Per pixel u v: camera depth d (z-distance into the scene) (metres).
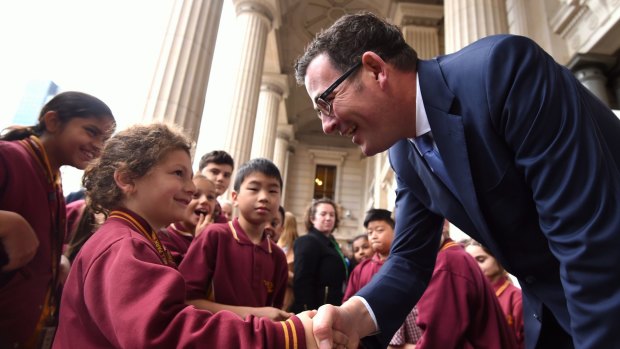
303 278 2.69
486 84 0.80
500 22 4.46
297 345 0.76
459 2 4.64
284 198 16.34
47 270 1.50
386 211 2.60
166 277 0.77
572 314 0.63
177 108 4.68
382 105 0.94
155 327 0.68
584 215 0.62
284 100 15.23
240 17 9.69
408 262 1.21
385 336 1.05
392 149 1.27
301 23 12.34
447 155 0.87
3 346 1.31
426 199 1.17
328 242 2.95
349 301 1.06
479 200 0.86
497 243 0.89
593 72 3.74
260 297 1.71
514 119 0.74
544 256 0.87
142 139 1.14
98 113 1.64
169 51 4.91
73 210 2.08
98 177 1.13
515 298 2.38
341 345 0.88
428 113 0.89
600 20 3.55
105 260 0.85
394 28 0.98
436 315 1.60
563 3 4.01
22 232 1.23
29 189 1.43
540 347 1.01
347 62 0.94
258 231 1.89
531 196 0.82
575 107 0.71
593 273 0.60
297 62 1.09
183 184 1.15
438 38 10.09
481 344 1.63
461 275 1.69
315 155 18.36
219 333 0.71
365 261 2.61
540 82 0.73
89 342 0.82
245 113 8.74
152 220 1.12
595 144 0.67
